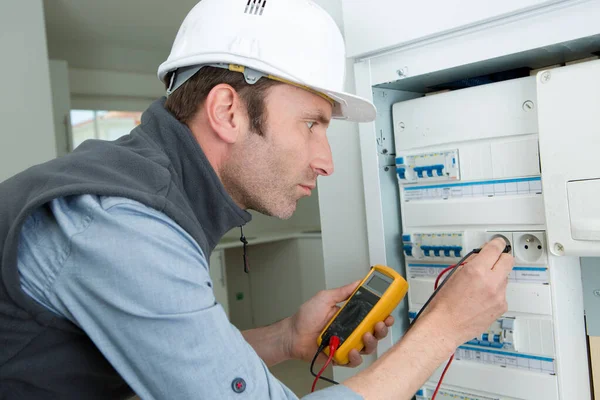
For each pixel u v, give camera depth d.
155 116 0.69
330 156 0.74
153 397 0.53
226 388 0.52
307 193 0.73
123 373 0.53
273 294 3.87
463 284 0.69
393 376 0.61
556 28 0.67
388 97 0.96
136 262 0.51
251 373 0.54
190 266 0.54
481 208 0.82
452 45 0.78
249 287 4.07
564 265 0.79
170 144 0.66
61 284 0.54
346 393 0.57
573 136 0.69
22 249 0.57
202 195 0.68
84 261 0.53
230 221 0.71
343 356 0.83
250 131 0.66
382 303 0.84
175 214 0.57
